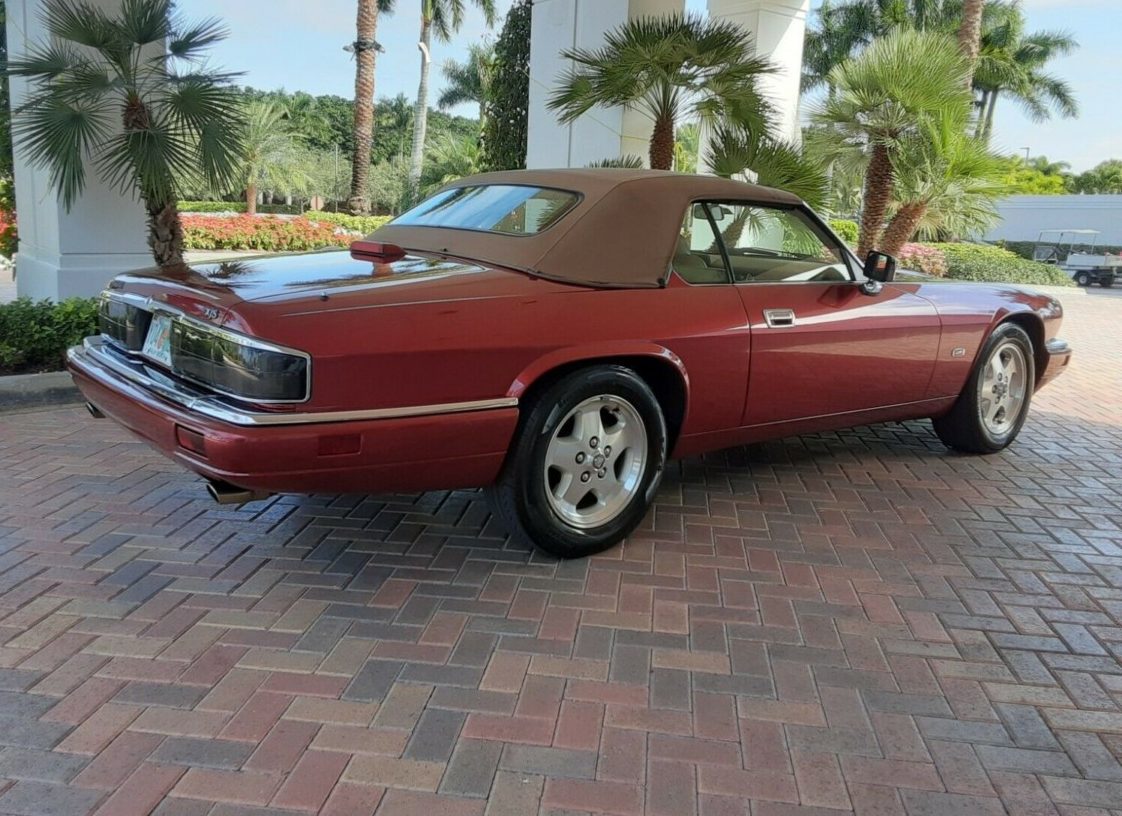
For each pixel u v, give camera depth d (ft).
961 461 17.71
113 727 8.07
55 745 7.79
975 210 35.96
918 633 10.40
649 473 12.45
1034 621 10.80
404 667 9.26
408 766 7.66
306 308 9.54
